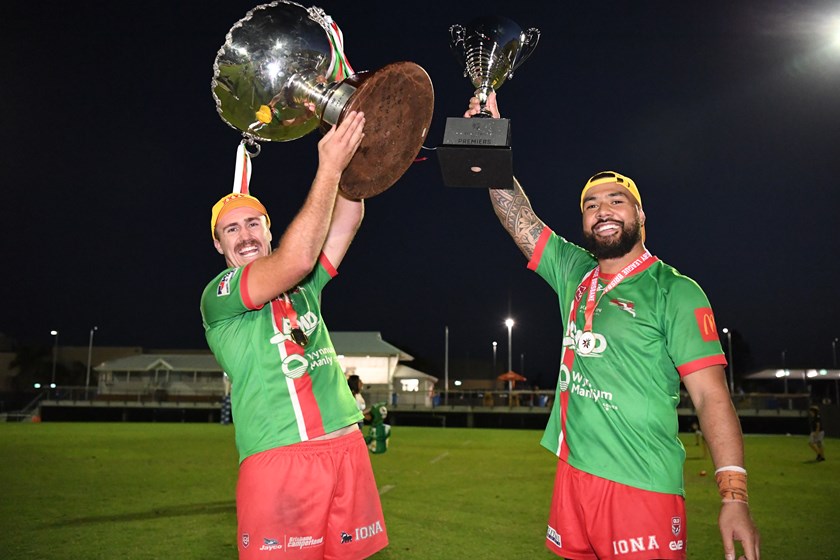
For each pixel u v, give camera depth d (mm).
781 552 6121
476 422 42312
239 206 3334
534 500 8812
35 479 10867
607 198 3094
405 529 6887
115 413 45969
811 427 16250
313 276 3379
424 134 3291
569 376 3105
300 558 2938
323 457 3025
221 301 3047
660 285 2982
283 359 3062
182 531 6734
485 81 3623
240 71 3119
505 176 3424
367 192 3350
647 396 2910
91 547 6043
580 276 3373
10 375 72250
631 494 2846
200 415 46125
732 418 2744
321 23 3168
